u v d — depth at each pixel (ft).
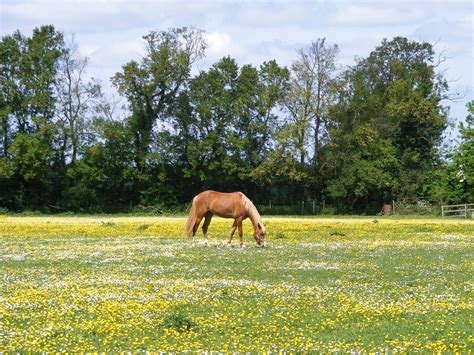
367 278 70.85
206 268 77.41
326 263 82.43
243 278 70.33
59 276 70.85
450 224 161.68
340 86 269.44
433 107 281.95
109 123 263.90
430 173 272.10
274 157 259.80
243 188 279.49
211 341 45.19
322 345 44.06
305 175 263.29
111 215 246.27
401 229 143.74
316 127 271.49
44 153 251.19
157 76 264.31
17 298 56.90
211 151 266.16
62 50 265.13
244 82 275.18
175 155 271.08
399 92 291.79
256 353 41.93
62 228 143.13
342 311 53.67
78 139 262.67
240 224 102.63
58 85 264.93
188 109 272.10
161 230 138.00
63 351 42.06
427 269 77.92
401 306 55.36
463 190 249.75
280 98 269.03
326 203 277.64
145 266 79.10
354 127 272.51
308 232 134.10
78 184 261.85
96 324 48.52
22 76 260.21
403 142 285.23
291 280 69.26
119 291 61.36
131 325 48.60
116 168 266.77
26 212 250.57
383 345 44.14
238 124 272.31
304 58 266.16
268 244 106.93
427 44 342.44
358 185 263.49
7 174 246.68
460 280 69.87
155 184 269.44
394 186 265.75
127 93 267.80
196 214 104.63
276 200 280.51
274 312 53.62
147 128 270.87
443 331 47.75
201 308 54.95
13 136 261.85
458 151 251.19
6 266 79.36
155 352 41.91
